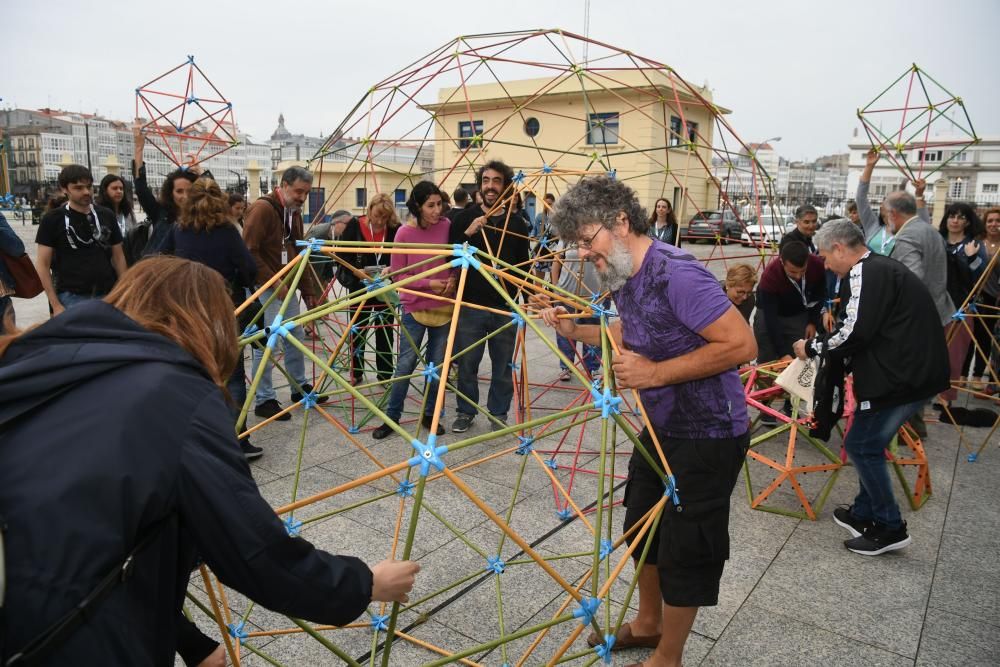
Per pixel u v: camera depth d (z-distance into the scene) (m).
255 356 6.95
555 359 7.57
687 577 2.19
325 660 2.62
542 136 21.62
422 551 3.39
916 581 3.17
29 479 1.06
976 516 3.88
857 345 3.29
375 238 6.24
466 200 7.09
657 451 2.27
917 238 5.09
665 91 15.05
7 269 4.72
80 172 4.73
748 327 2.12
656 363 2.14
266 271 5.20
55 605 1.03
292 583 1.27
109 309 1.29
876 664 2.58
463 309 4.85
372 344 7.57
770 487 3.85
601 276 2.22
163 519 1.17
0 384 1.13
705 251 17.67
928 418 5.73
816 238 3.55
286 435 5.02
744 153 6.34
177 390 1.20
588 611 1.97
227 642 1.93
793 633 2.77
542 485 4.23
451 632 2.78
